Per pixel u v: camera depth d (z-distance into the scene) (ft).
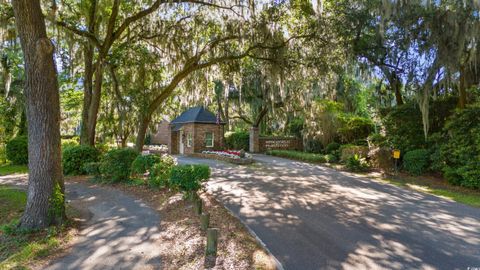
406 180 33.06
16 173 37.65
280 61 35.17
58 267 11.22
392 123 41.29
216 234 11.99
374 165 41.01
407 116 39.42
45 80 15.53
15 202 21.66
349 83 62.90
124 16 35.19
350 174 37.11
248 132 75.87
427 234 15.53
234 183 30.07
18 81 49.29
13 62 43.01
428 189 28.30
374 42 37.60
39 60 15.28
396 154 36.42
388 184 30.55
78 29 31.32
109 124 47.50
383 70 40.55
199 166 21.33
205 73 40.11
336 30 33.42
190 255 11.95
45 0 27.86
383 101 49.52
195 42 36.45
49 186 15.55
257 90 64.13
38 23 15.25
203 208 19.26
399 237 15.06
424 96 34.68
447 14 30.81
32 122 15.53
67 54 36.29
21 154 45.73
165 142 107.96
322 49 34.68
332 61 36.09
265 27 32.35
